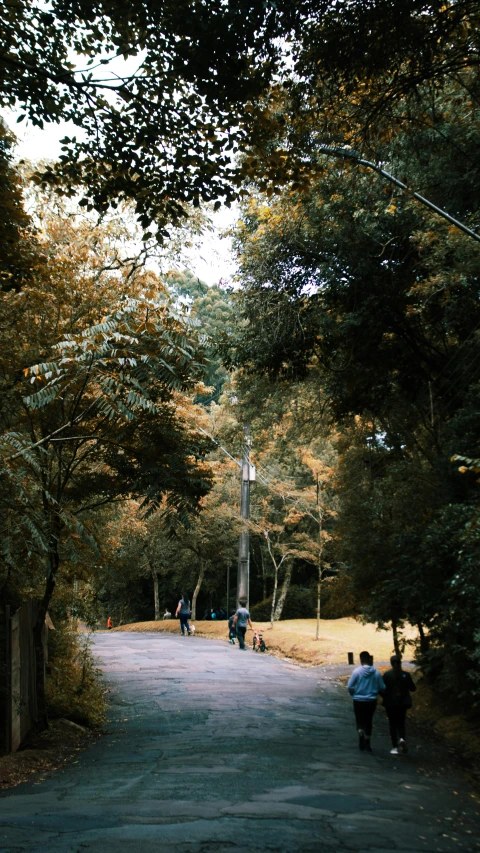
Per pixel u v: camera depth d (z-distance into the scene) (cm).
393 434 1925
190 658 2480
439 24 848
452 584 1138
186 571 4709
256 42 784
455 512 1263
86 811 685
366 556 1700
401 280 1442
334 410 1859
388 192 1341
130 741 1162
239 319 1739
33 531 927
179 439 1236
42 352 1206
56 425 1232
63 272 1253
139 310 1139
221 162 901
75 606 1656
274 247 1526
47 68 834
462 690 1317
